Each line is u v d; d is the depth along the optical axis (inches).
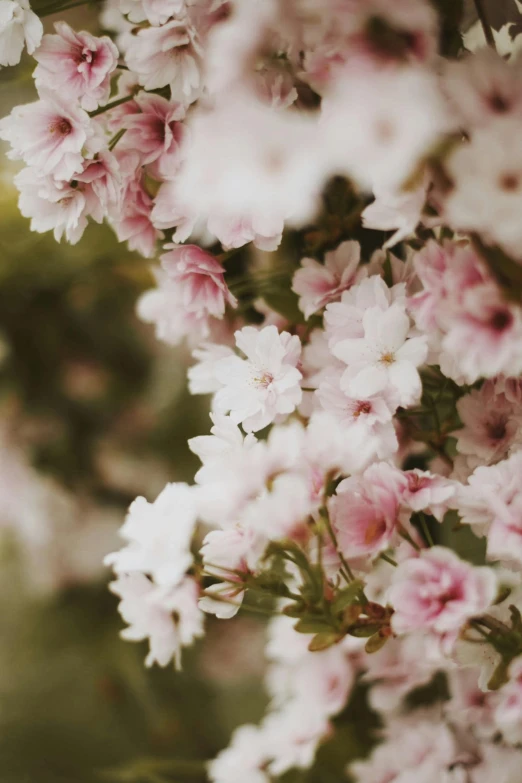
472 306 29.0
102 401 54.3
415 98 27.4
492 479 31.3
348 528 31.2
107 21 35.7
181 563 30.6
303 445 30.6
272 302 35.6
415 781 34.7
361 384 31.6
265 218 31.7
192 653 49.8
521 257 28.5
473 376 29.6
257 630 50.0
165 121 33.6
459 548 36.2
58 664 51.1
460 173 28.0
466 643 32.3
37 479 54.6
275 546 30.7
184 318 36.3
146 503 31.1
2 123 33.7
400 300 31.9
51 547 54.1
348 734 39.1
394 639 35.7
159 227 33.7
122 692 49.5
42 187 33.9
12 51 33.7
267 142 27.3
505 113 28.3
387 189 29.1
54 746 47.8
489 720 34.1
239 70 29.7
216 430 31.9
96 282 49.3
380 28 28.7
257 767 37.6
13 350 52.4
